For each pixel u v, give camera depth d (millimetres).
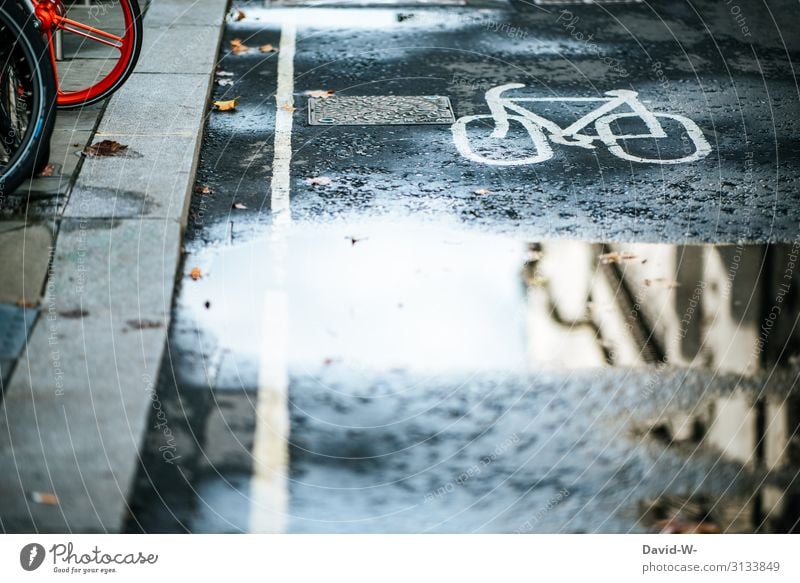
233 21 9570
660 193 6605
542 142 7297
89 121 7016
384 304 5285
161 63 8133
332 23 9594
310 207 6281
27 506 3846
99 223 5664
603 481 4160
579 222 6215
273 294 5320
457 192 6539
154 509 3912
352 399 4574
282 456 4215
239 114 7641
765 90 8383
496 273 5613
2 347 4629
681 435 4422
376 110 7785
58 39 7930
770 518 4008
